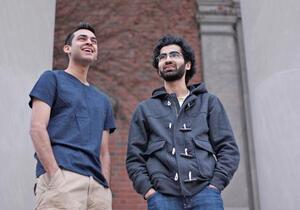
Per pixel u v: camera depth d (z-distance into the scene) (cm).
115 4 827
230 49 793
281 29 444
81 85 347
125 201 706
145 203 707
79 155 315
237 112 751
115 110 753
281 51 438
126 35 806
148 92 770
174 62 357
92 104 342
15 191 399
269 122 431
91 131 330
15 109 419
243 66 777
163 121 338
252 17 482
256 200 695
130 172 334
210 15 812
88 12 820
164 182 317
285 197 405
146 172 330
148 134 345
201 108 342
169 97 348
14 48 434
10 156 404
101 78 775
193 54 373
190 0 834
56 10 814
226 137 336
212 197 312
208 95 353
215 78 771
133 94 767
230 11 812
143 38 806
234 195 703
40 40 467
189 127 332
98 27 809
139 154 337
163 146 327
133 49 797
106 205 321
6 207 389
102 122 342
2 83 416
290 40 435
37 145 306
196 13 820
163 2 831
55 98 330
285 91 426
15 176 402
